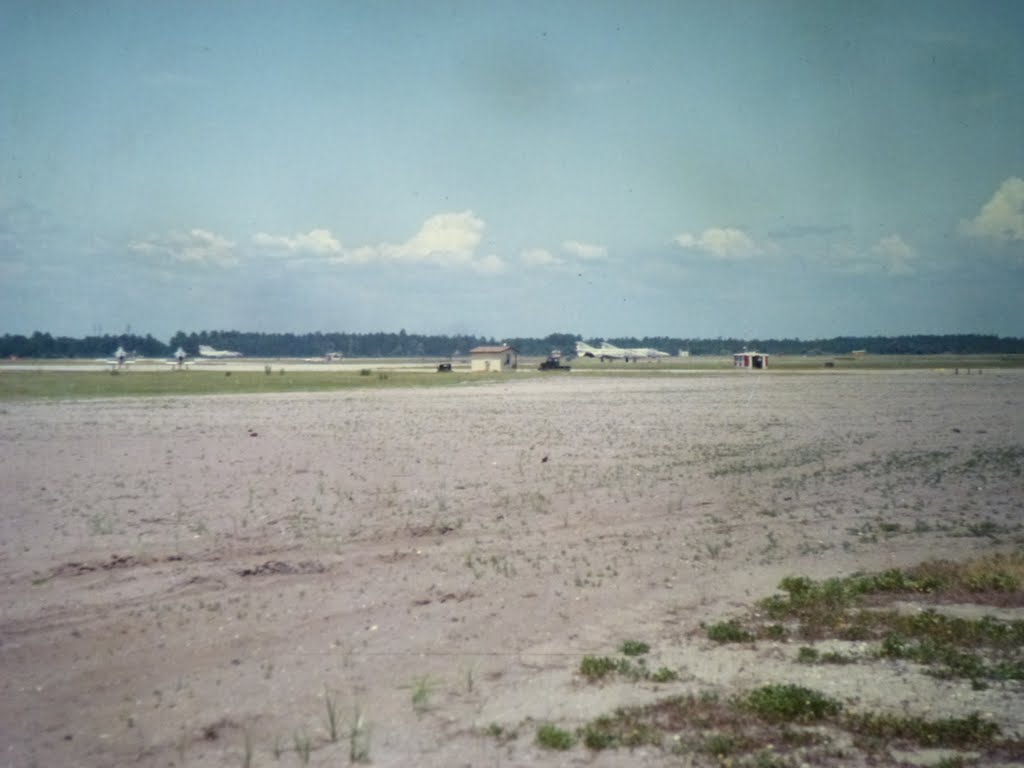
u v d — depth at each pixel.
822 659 10.36
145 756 7.90
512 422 41.62
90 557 14.56
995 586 13.36
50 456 27.19
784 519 19.25
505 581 13.78
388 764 7.63
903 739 8.05
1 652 10.46
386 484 22.72
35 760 7.81
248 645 10.81
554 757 7.75
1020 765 7.53
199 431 35.78
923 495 22.38
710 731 8.28
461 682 9.65
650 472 25.64
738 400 59.00
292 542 16.02
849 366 144.62
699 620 12.00
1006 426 40.59
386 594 12.99
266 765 7.67
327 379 94.00
